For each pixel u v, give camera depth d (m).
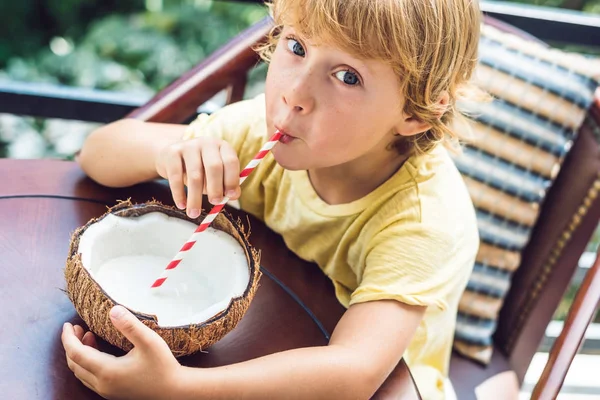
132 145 1.01
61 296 0.84
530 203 1.29
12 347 0.77
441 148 1.08
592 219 1.27
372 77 0.83
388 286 0.91
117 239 0.82
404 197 1.00
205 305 0.80
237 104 1.15
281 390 0.76
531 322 1.32
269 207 1.13
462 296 1.29
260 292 0.94
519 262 1.31
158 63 2.76
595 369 1.80
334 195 1.05
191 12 2.83
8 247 0.89
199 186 0.87
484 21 1.36
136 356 0.70
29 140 2.49
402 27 0.81
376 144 0.96
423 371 1.12
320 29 0.79
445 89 0.93
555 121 1.27
